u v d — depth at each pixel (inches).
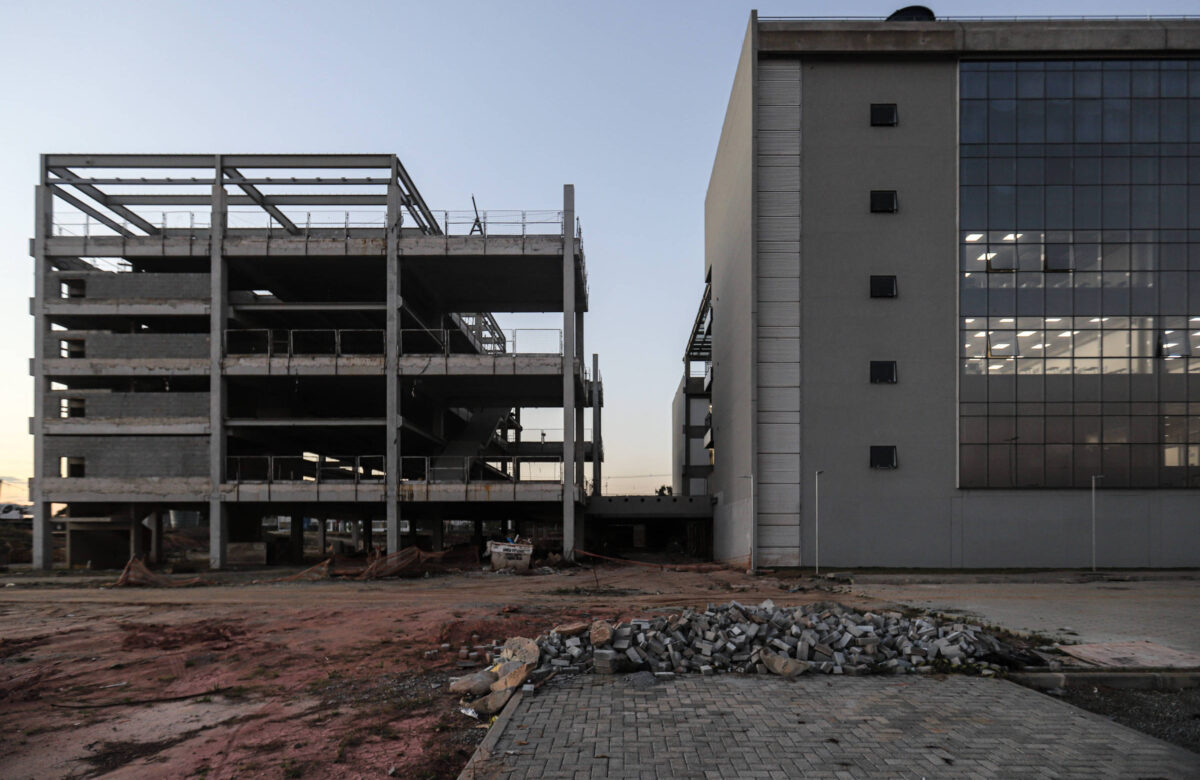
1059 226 1211.2
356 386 1530.5
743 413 1321.4
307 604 750.5
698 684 361.4
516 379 1477.6
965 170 1226.0
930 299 1215.6
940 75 1240.2
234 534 1434.5
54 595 868.0
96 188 1381.6
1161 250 1200.8
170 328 1467.8
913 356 1208.8
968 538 1173.7
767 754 260.8
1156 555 1154.0
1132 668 398.0
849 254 1234.0
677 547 2346.2
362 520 2000.5
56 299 1338.6
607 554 2078.0
